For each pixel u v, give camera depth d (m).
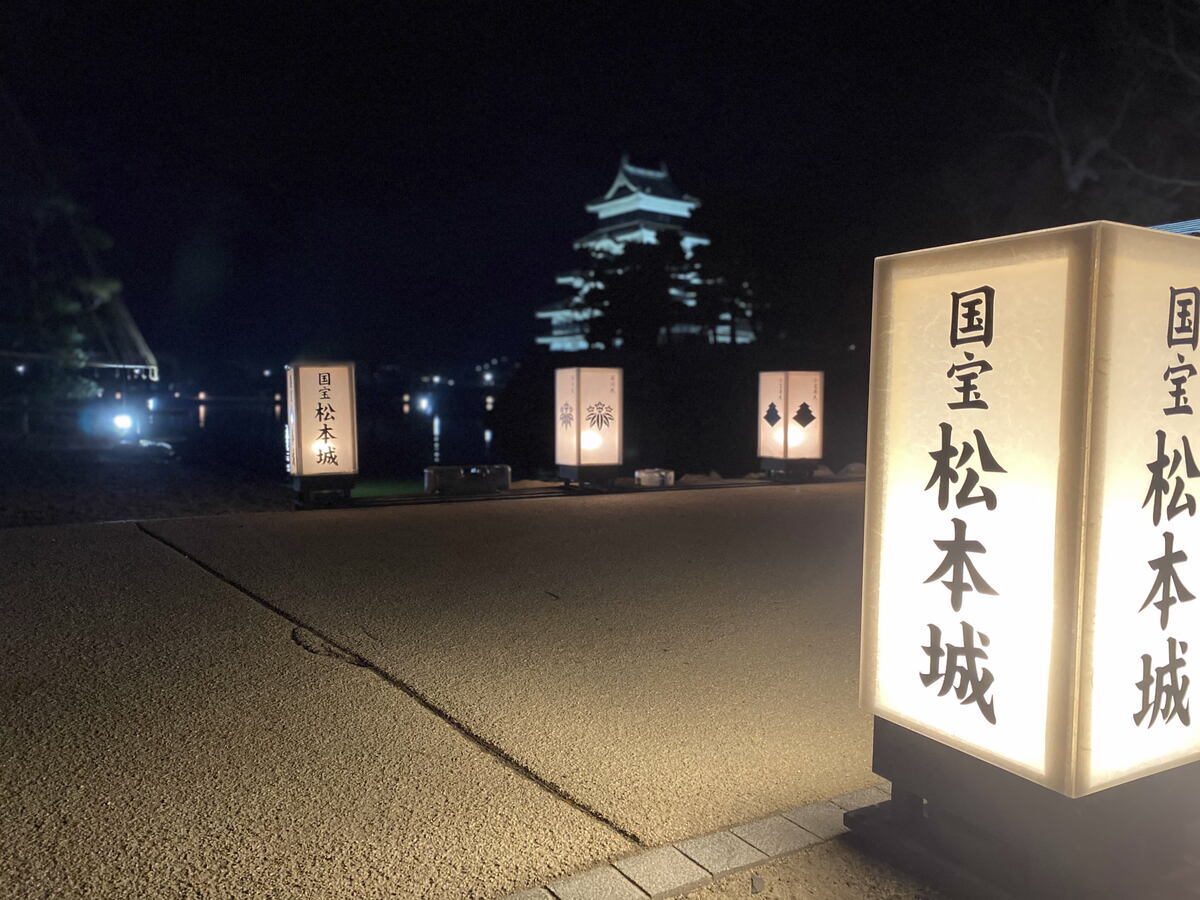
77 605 6.74
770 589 7.77
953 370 2.97
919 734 3.19
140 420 37.78
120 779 3.81
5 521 11.34
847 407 33.00
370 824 3.45
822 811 3.57
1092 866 2.74
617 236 61.72
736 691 5.15
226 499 14.17
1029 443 2.75
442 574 8.23
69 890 2.95
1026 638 2.78
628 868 3.13
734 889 3.02
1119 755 2.76
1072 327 2.60
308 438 12.87
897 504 3.21
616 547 9.73
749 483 16.42
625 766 4.08
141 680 5.12
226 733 4.36
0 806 3.54
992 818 2.94
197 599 7.04
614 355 40.12
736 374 37.03
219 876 3.05
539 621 6.63
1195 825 3.07
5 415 34.12
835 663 5.70
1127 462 2.68
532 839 3.37
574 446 15.27
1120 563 2.70
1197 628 2.94
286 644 5.90
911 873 3.11
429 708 4.79
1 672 5.18
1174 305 2.75
